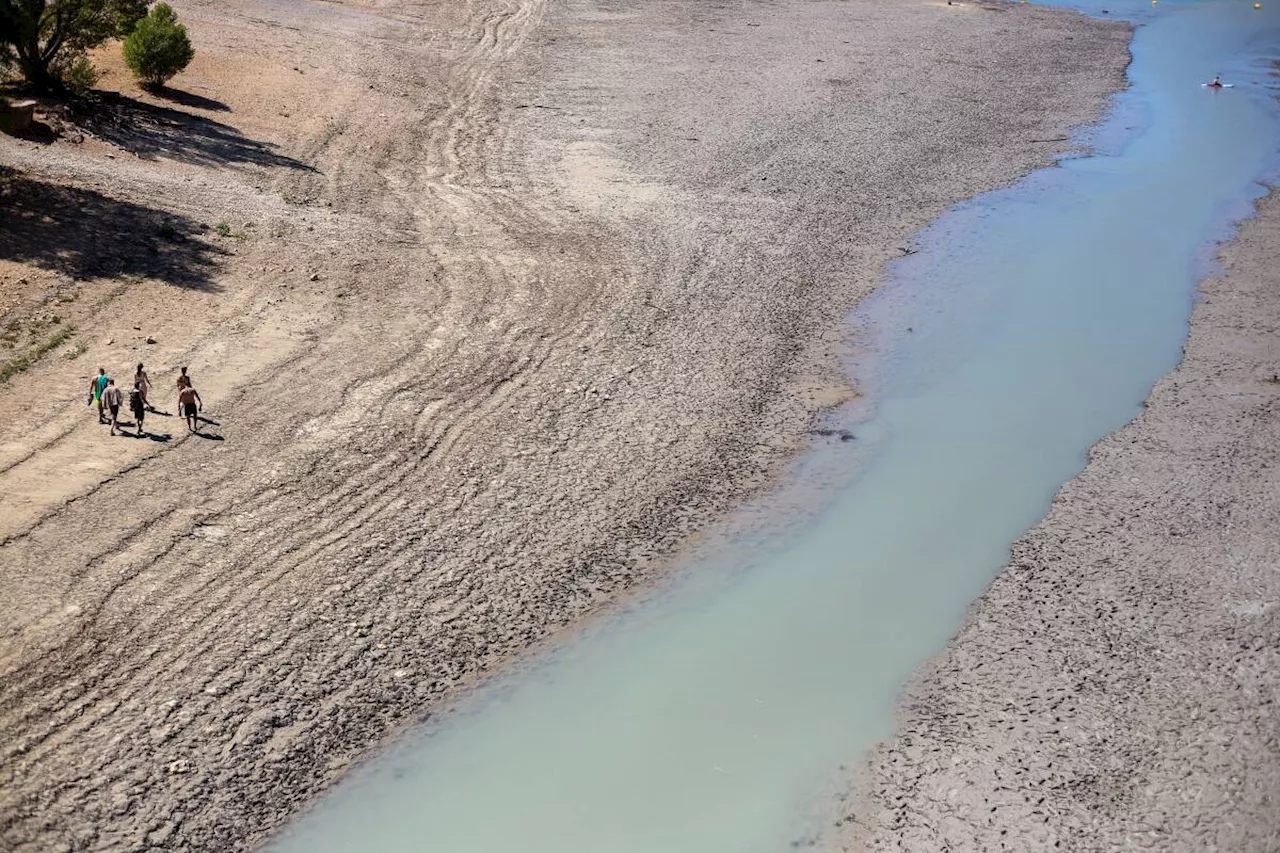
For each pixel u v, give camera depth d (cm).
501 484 2167
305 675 1673
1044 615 1861
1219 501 2166
